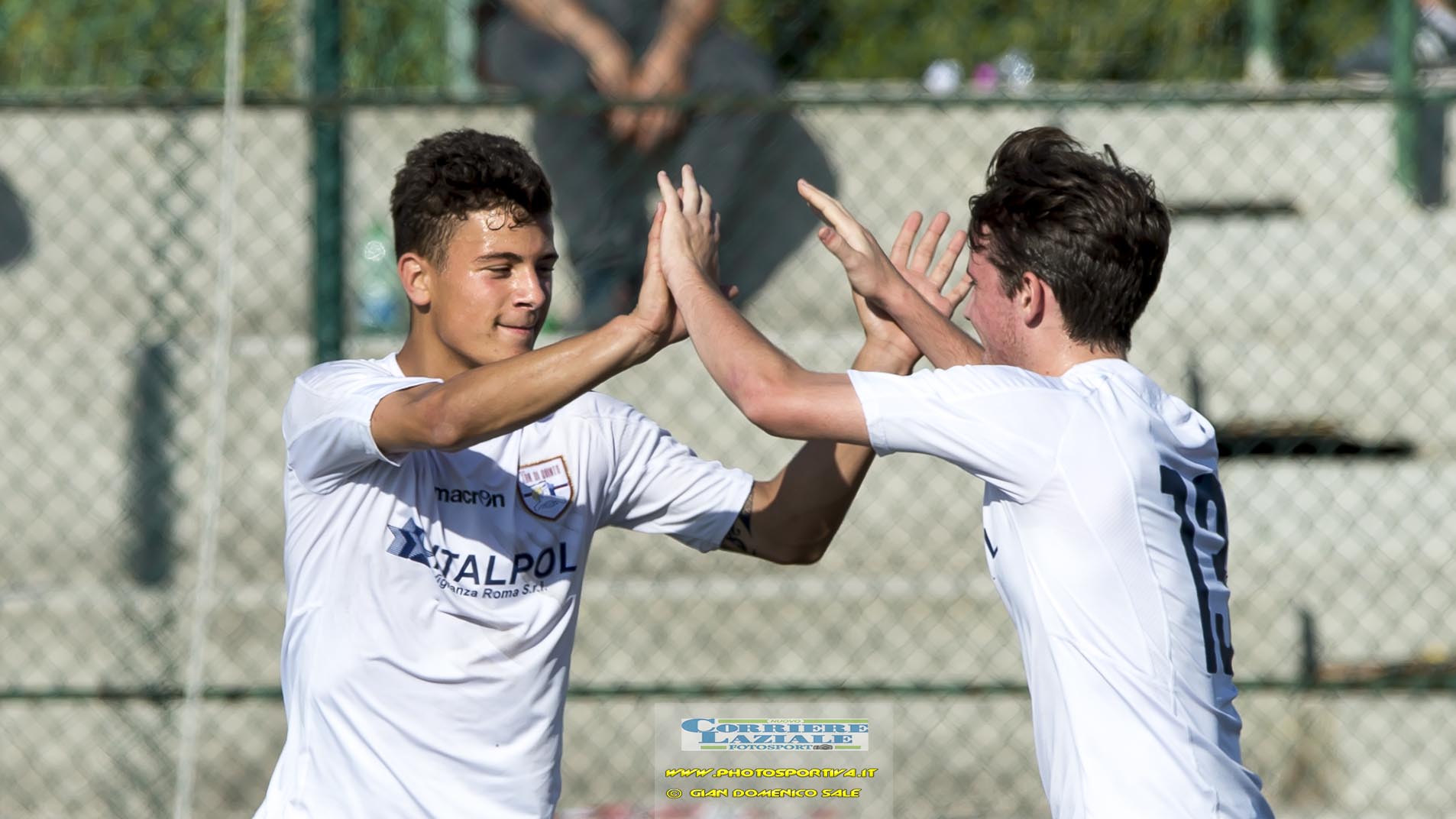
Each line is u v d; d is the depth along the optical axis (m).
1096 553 7.80
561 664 8.92
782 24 25.16
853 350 19.77
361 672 8.40
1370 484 18.89
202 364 19.48
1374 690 16.66
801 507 9.50
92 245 22.00
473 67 22.06
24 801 17.16
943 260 9.80
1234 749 8.09
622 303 20.55
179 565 19.27
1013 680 17.77
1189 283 21.14
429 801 8.46
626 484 9.24
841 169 22.22
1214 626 8.12
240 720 17.17
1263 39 24.14
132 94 16.88
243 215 21.88
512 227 8.48
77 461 19.42
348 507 8.42
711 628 17.91
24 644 17.80
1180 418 8.42
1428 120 23.50
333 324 17.08
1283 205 22.86
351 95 16.89
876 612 18.02
